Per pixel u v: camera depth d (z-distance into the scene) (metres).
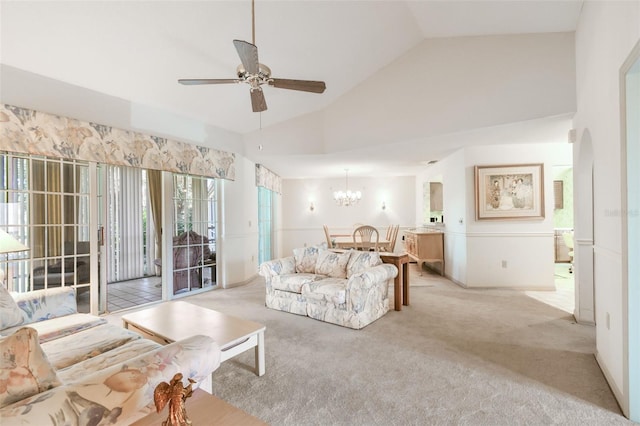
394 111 4.21
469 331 3.05
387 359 2.47
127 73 3.23
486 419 1.75
